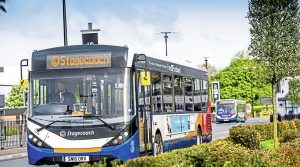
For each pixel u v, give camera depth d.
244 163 11.43
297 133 24.48
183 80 22.92
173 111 21.17
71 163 16.97
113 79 16.53
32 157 16.55
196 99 24.92
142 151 17.20
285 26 24.53
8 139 30.83
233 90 122.75
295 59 24.75
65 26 32.72
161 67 19.98
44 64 16.94
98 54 16.69
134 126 16.55
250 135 21.56
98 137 16.22
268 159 11.95
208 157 11.27
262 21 24.73
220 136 41.03
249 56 25.42
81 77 16.62
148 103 18.17
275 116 25.30
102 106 16.41
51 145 16.36
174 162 11.09
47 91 16.80
